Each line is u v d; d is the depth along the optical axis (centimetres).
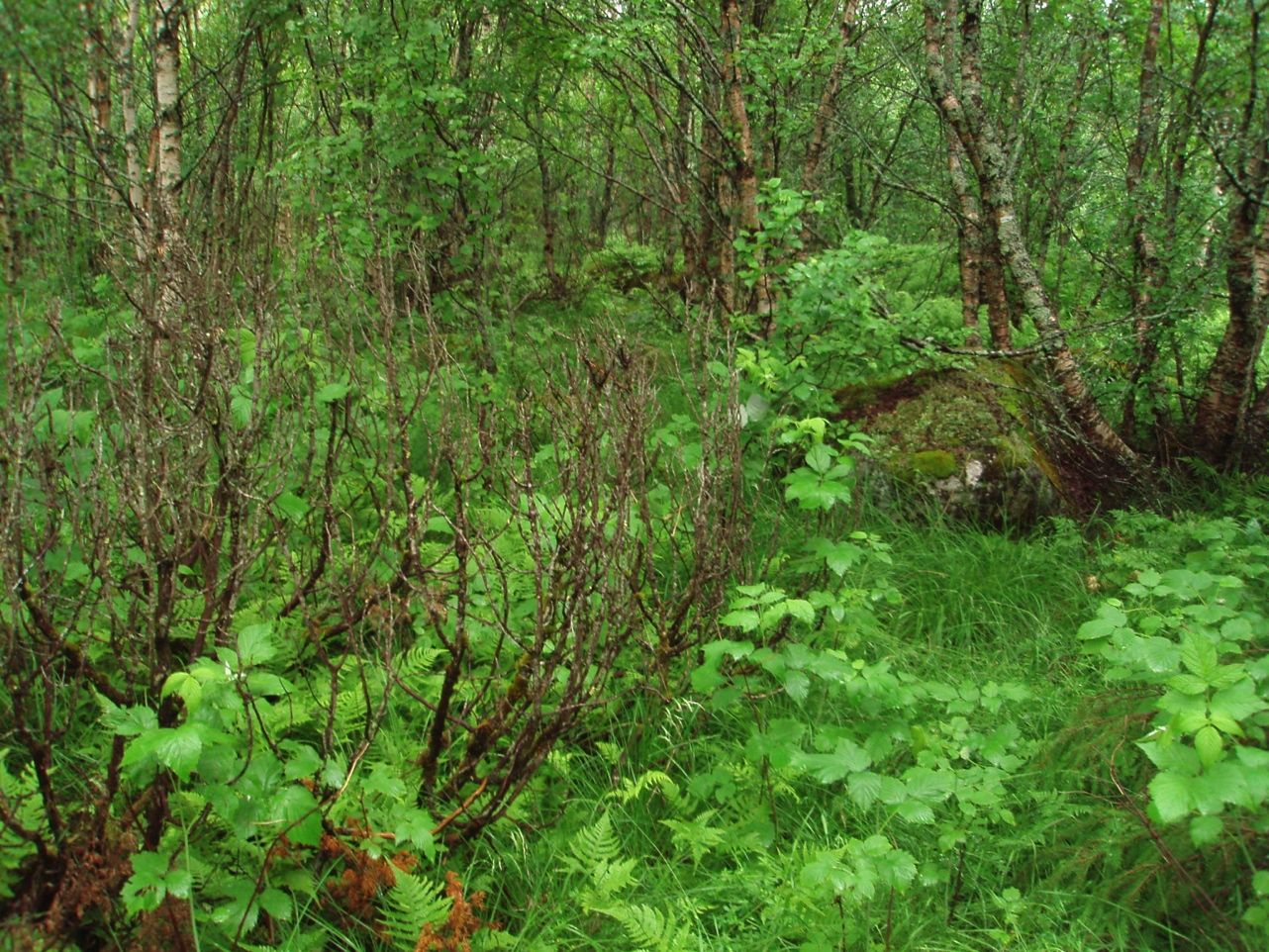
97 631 287
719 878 271
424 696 309
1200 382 646
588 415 310
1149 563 438
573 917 256
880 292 574
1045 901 268
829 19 830
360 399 362
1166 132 659
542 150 856
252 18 734
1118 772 292
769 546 395
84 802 228
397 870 231
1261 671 236
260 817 209
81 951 218
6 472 247
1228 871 252
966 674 385
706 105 754
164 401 305
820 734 274
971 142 605
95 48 579
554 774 304
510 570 302
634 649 349
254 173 766
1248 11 567
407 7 652
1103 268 738
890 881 230
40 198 644
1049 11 829
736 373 377
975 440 533
